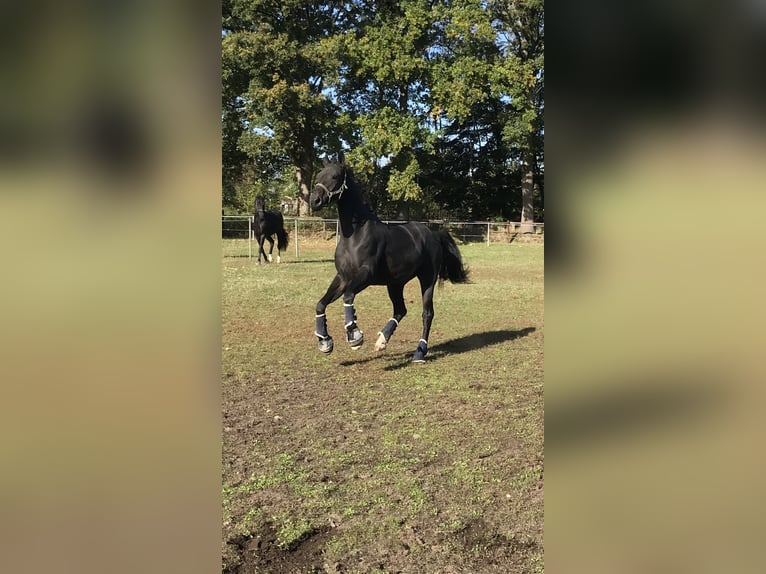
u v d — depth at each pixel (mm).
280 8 23891
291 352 6316
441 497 2957
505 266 16156
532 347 6617
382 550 2488
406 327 7805
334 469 3311
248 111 24234
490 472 3250
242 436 3842
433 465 3369
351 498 2957
